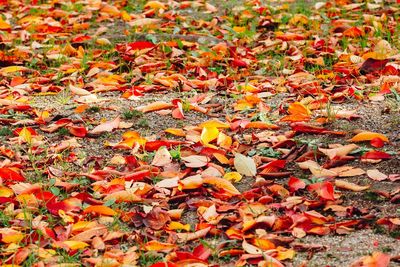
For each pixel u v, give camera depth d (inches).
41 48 331.6
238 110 250.1
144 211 185.6
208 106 254.1
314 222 176.2
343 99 253.0
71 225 177.8
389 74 273.6
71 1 404.5
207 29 352.5
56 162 217.9
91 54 317.4
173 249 169.0
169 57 313.1
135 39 340.2
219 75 284.4
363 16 349.1
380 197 188.4
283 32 343.0
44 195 192.2
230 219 179.5
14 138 231.3
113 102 264.2
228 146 219.6
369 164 206.1
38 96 275.6
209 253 165.3
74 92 271.4
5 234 174.6
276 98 260.2
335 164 206.7
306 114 235.9
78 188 199.8
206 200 190.1
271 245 167.6
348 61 292.2
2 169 202.4
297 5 382.3
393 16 357.7
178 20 365.4
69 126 237.8
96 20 372.2
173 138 230.4
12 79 285.0
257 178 200.2
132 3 402.0
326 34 333.4
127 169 209.0
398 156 208.2
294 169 207.0
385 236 170.9
